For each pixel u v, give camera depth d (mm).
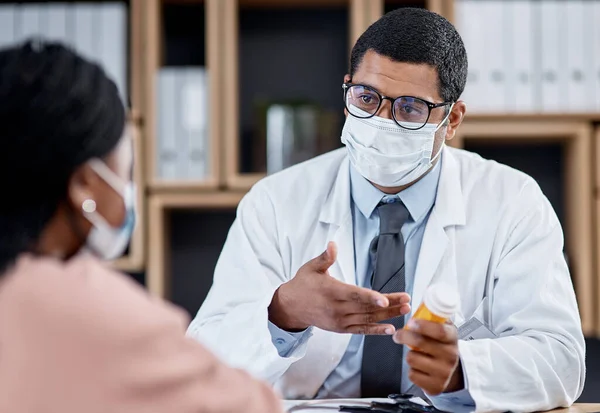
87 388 713
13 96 778
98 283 776
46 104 781
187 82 2465
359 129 1485
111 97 833
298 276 1317
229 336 1433
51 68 801
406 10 1517
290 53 2695
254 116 2551
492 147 2701
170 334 773
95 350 725
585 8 2408
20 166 774
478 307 1541
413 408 1280
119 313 749
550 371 1334
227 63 2461
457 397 1296
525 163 2695
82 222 832
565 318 1422
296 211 1638
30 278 757
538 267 1486
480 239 1560
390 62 1451
